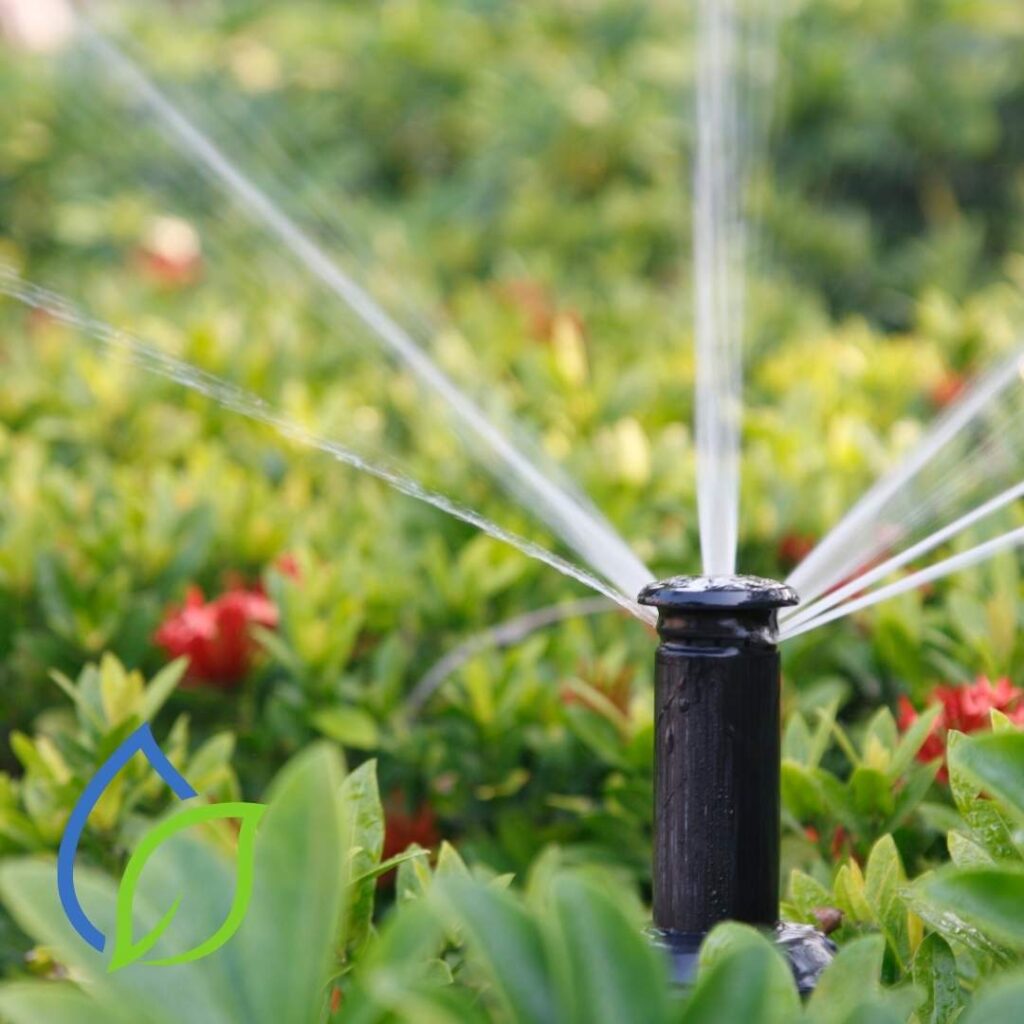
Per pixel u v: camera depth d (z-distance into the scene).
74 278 7.95
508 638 3.58
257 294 6.75
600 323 5.94
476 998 1.85
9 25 9.03
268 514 3.97
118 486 4.07
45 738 3.12
